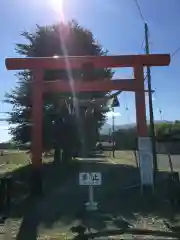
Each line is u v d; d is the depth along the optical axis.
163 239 7.56
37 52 25.53
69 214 10.09
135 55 13.52
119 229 8.41
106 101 19.73
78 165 24.75
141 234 8.00
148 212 10.41
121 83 13.64
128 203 11.62
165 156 42.25
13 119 25.73
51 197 12.57
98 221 9.26
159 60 13.48
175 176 14.04
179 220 9.42
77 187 14.42
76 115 23.23
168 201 11.74
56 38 25.41
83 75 18.97
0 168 25.61
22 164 29.14
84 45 25.66
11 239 7.68
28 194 12.86
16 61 13.48
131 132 53.44
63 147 23.89
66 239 7.62
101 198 12.34
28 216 9.87
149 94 22.62
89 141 24.22
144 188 12.88
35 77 13.64
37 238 7.73
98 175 10.56
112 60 13.50
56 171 20.61
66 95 20.98
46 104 22.73
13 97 25.62
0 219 9.48
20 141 25.98
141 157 13.12
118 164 27.52
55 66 13.54
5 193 11.31
